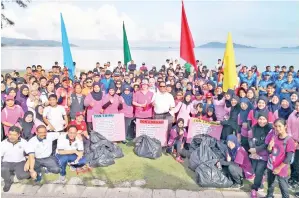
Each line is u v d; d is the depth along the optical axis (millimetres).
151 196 5141
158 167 6383
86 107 7508
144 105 7551
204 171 5562
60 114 6641
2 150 5426
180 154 6879
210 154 6074
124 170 6191
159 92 7562
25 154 5637
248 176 5801
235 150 5648
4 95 7551
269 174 4844
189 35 7652
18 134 5484
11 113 6453
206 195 5195
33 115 6469
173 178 5859
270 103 6617
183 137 7121
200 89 9195
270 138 4773
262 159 5012
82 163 6145
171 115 7465
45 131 5738
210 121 6984
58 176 5883
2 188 5391
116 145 7113
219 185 5445
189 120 7148
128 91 7809
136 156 6984
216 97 7684
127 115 7797
